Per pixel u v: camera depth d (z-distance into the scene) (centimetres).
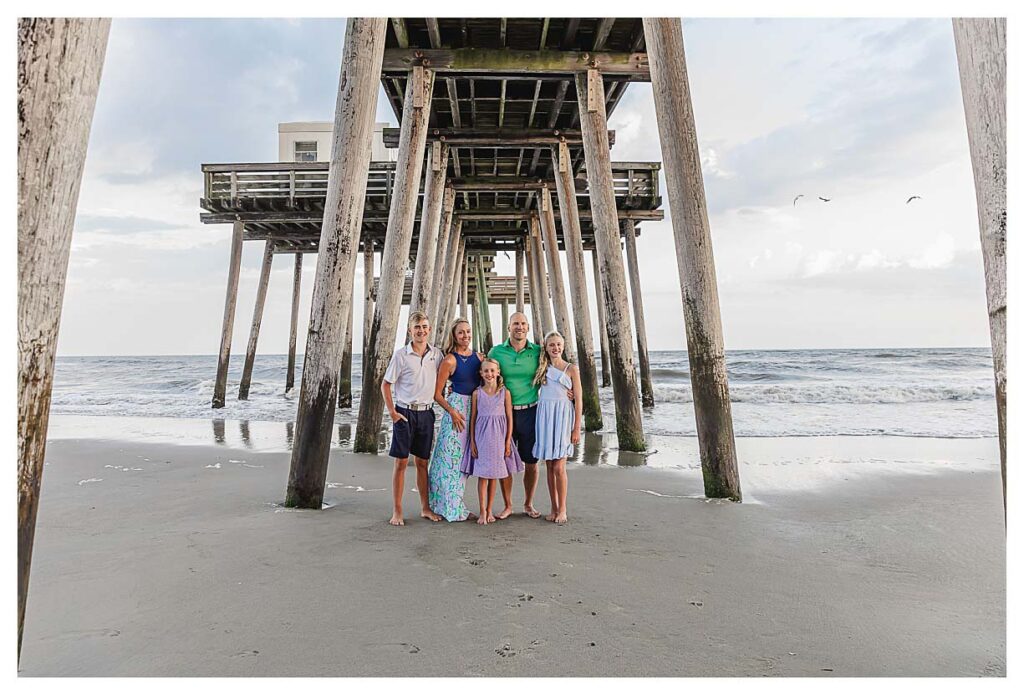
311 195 1385
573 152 1229
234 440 913
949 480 578
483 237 2133
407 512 444
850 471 633
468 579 298
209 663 216
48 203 137
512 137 1122
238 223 1450
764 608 267
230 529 390
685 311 501
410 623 249
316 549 346
